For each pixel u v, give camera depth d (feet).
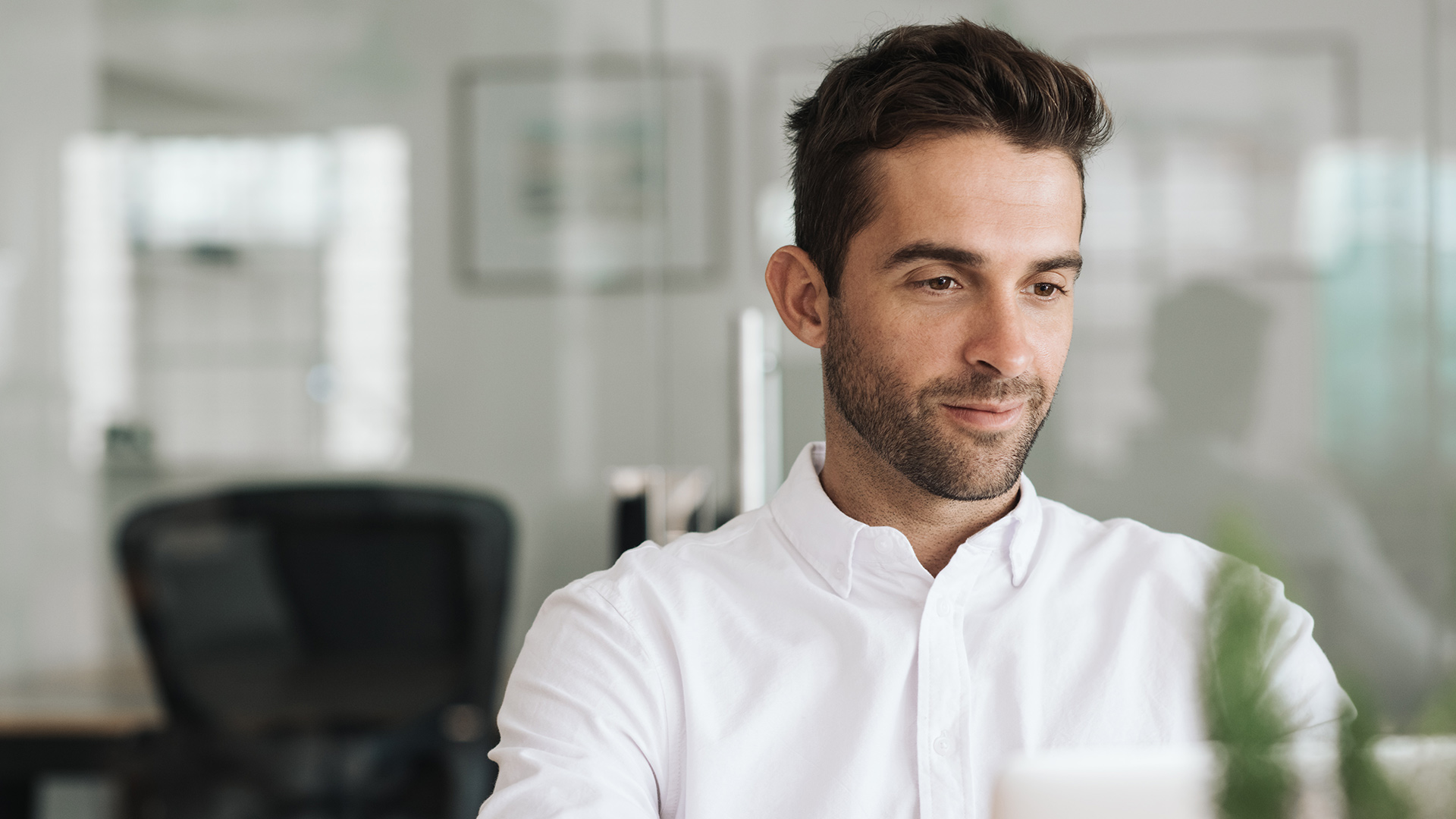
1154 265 6.00
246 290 6.89
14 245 7.06
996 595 2.76
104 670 7.08
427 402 6.73
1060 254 2.51
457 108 6.70
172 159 6.93
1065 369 6.04
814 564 2.77
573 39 6.59
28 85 7.04
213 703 7.02
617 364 6.52
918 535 2.76
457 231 6.69
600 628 2.75
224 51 6.89
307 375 6.84
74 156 7.01
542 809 2.42
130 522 7.00
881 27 6.24
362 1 6.79
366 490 6.77
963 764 2.56
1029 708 2.63
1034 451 6.04
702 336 6.43
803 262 2.90
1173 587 2.77
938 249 2.48
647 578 2.82
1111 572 2.82
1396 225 5.87
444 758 6.84
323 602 6.90
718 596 2.79
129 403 6.98
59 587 7.07
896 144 2.53
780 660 2.69
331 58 6.81
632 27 6.53
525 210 6.63
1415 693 5.73
